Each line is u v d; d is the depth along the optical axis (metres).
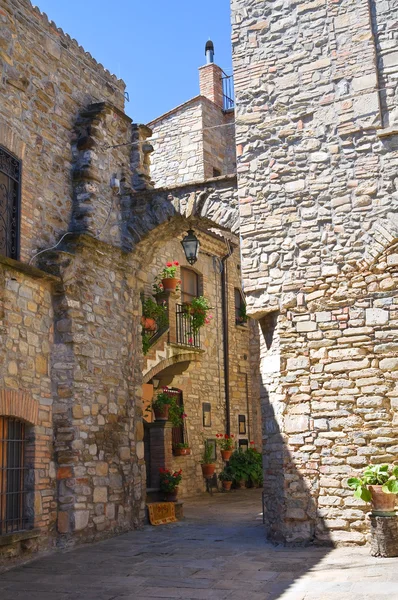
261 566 7.30
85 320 9.58
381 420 8.45
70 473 8.88
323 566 7.16
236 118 9.87
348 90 9.25
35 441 8.51
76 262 9.50
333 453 8.60
